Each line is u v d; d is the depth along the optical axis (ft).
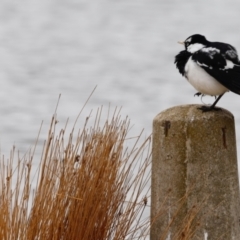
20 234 29.50
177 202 31.09
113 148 30.78
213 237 31.09
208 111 31.14
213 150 30.78
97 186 30.30
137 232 33.55
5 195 29.84
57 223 29.73
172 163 31.09
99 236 30.71
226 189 31.14
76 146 30.30
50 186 29.94
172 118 31.04
